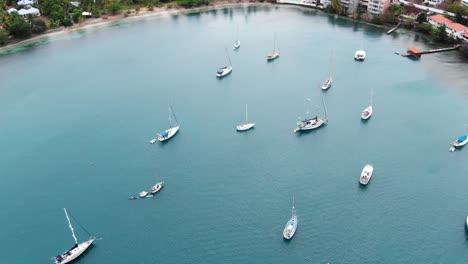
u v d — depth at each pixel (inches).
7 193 6683.1
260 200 6304.1
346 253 5423.2
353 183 6530.5
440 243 5502.0
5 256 5610.2
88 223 6033.5
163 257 5487.2
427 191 6304.1
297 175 6761.8
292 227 5679.1
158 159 7273.6
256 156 7234.3
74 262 5452.8
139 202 6368.1
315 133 7755.9
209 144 7593.5
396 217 5905.5
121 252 5575.8
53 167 7194.9
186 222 5984.3
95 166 7170.3
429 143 7308.1
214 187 6599.4
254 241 5639.8
